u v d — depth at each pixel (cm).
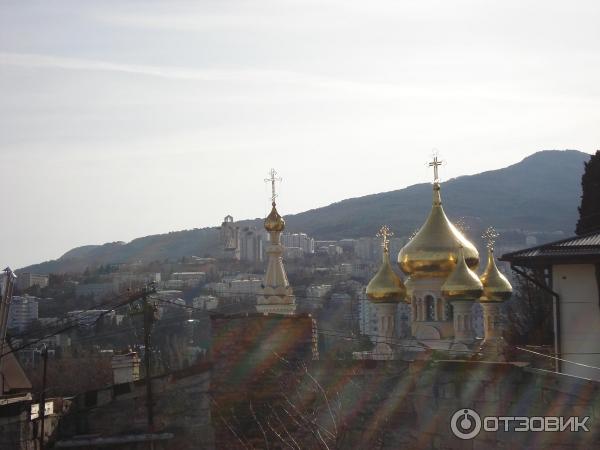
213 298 19125
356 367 2916
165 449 3067
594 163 7625
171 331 10475
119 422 3183
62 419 3225
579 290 4319
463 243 7675
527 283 7556
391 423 2828
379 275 7700
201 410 3077
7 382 4284
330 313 14438
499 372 2698
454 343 7288
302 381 2952
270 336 3011
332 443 2769
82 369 7862
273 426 2944
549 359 4303
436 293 7525
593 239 4522
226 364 3012
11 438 3378
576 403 2606
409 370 2841
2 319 4288
